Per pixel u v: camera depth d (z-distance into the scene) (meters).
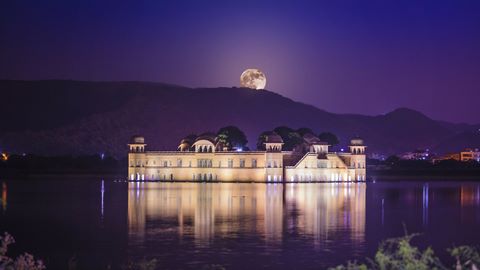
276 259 68.62
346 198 149.38
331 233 86.56
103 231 88.81
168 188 191.25
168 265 65.94
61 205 126.75
